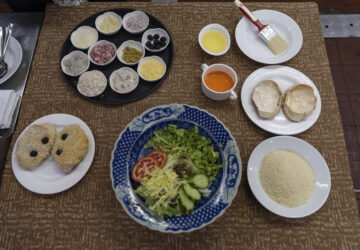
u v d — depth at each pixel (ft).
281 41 4.46
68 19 4.90
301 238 3.45
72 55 4.49
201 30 4.54
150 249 3.43
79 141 3.73
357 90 6.86
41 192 3.57
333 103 4.21
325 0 7.79
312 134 4.01
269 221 3.53
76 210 3.59
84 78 4.26
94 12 4.95
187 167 3.66
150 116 3.83
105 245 3.44
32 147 3.78
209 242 3.46
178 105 3.87
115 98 4.26
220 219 3.55
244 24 4.68
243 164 3.85
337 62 7.11
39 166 3.79
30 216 3.56
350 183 3.73
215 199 3.43
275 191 3.56
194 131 3.81
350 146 6.45
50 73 4.47
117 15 4.82
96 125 4.10
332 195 3.66
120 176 3.52
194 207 3.43
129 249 3.43
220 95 3.95
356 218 3.53
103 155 3.91
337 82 6.94
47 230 3.50
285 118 4.00
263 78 4.28
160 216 3.33
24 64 4.66
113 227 3.52
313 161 3.70
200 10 4.95
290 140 3.76
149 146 3.84
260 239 3.46
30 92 4.33
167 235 3.49
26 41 4.85
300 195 3.51
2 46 4.58
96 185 3.73
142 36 4.70
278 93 4.00
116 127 4.09
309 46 4.64
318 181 3.62
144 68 4.40
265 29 4.49
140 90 4.32
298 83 4.24
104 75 4.36
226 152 3.63
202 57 4.56
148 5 5.00
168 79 4.41
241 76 4.40
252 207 3.60
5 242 3.44
